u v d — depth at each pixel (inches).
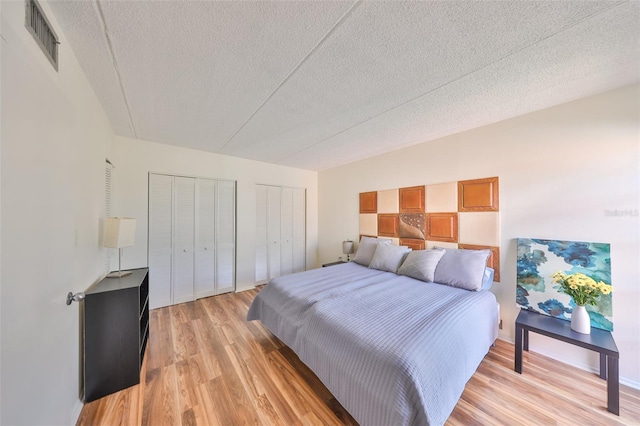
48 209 37.4
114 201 105.7
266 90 69.1
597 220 71.9
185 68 58.8
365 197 151.0
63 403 43.9
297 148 129.3
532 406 58.5
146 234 116.0
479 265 87.6
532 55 53.3
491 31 46.0
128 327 64.9
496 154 93.5
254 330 98.3
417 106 79.5
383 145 124.0
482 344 67.5
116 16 42.9
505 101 76.3
